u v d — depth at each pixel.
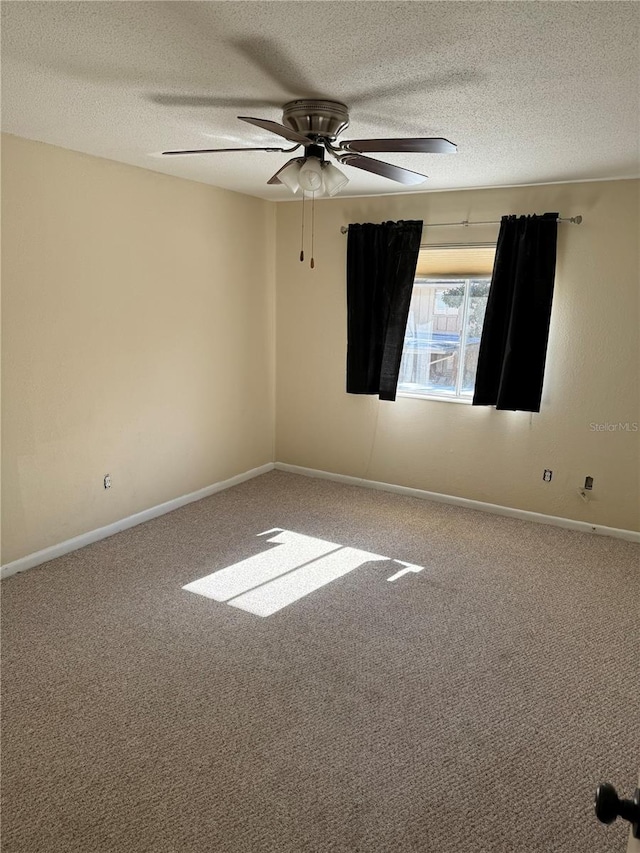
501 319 4.25
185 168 3.83
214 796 2.01
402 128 2.69
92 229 3.59
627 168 3.48
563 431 4.25
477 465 4.61
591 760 2.20
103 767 2.11
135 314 3.97
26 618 3.02
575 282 4.03
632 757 2.21
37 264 3.32
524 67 1.95
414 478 4.91
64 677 2.58
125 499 4.13
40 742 2.22
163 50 1.88
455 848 1.84
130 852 1.80
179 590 3.34
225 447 4.97
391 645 2.87
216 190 4.45
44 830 1.87
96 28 1.73
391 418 4.91
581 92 2.17
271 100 2.35
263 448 5.44
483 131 2.72
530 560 3.81
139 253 3.92
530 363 4.18
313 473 5.40
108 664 2.68
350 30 1.70
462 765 2.16
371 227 4.59
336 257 4.89
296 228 5.02
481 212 4.26
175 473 4.52
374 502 4.79
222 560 3.72
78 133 2.98
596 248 3.93
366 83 2.12
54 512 3.65
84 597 3.24
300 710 2.42
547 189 4.01
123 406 3.99
